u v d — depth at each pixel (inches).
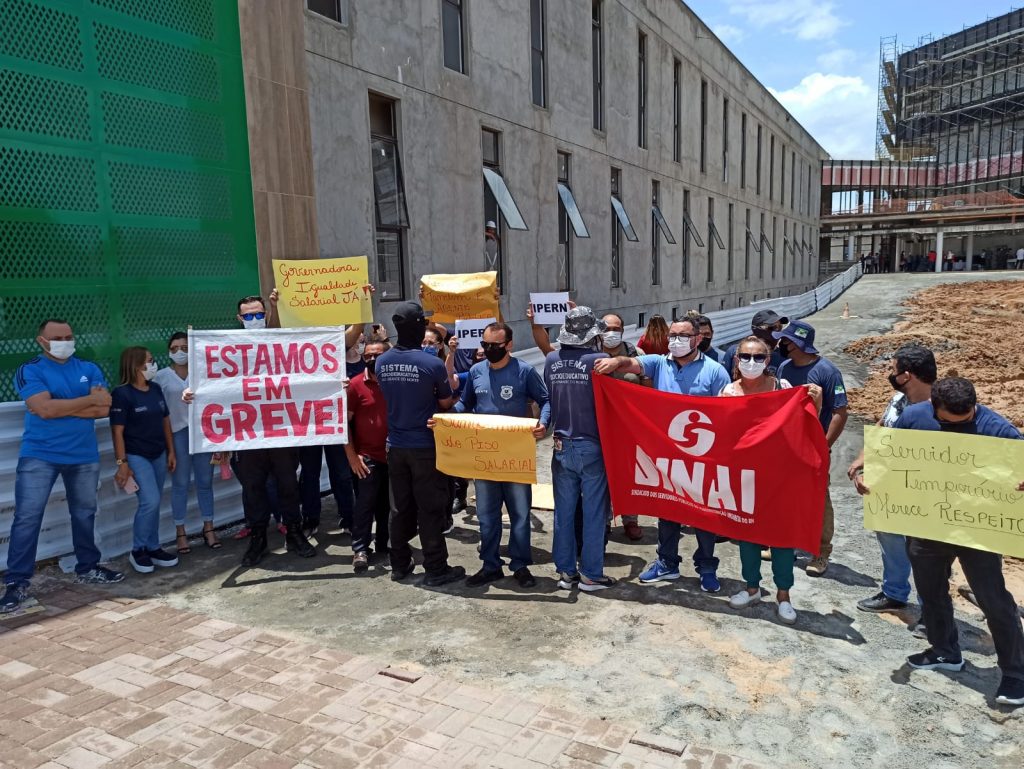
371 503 222.5
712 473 187.0
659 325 259.6
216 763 125.6
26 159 228.7
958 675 156.0
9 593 194.1
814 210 2000.5
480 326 282.4
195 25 280.2
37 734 134.8
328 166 381.1
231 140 295.0
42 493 199.6
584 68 690.8
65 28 237.0
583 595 200.4
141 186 262.4
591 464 195.9
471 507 294.0
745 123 1301.7
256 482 227.3
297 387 221.9
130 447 218.2
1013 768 125.4
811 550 175.2
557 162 655.8
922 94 2369.6
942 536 146.1
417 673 157.0
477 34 521.3
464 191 510.3
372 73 413.4
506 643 171.9
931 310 964.0
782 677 155.4
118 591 207.6
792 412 175.0
